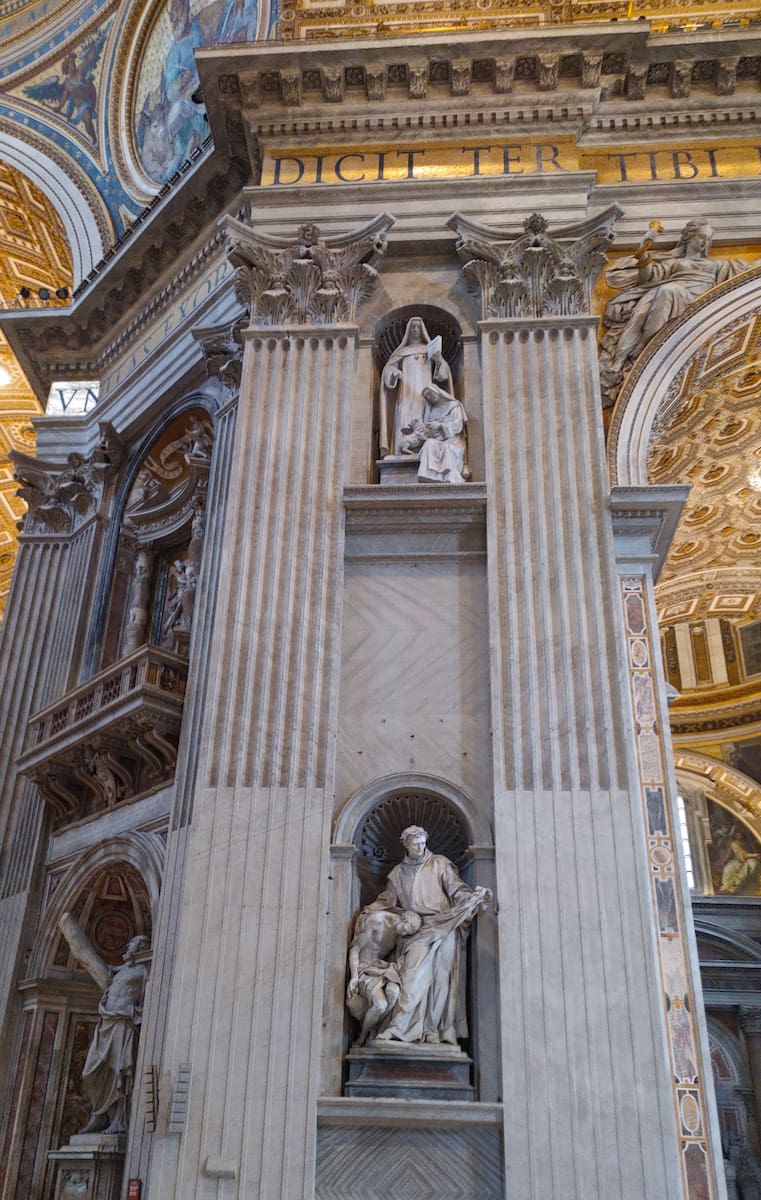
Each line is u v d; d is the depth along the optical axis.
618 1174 5.99
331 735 7.42
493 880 7.05
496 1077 6.51
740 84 10.16
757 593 18.69
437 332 9.66
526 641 7.58
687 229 9.55
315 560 8.05
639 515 8.09
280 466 8.44
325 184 9.84
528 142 9.99
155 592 11.73
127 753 9.95
